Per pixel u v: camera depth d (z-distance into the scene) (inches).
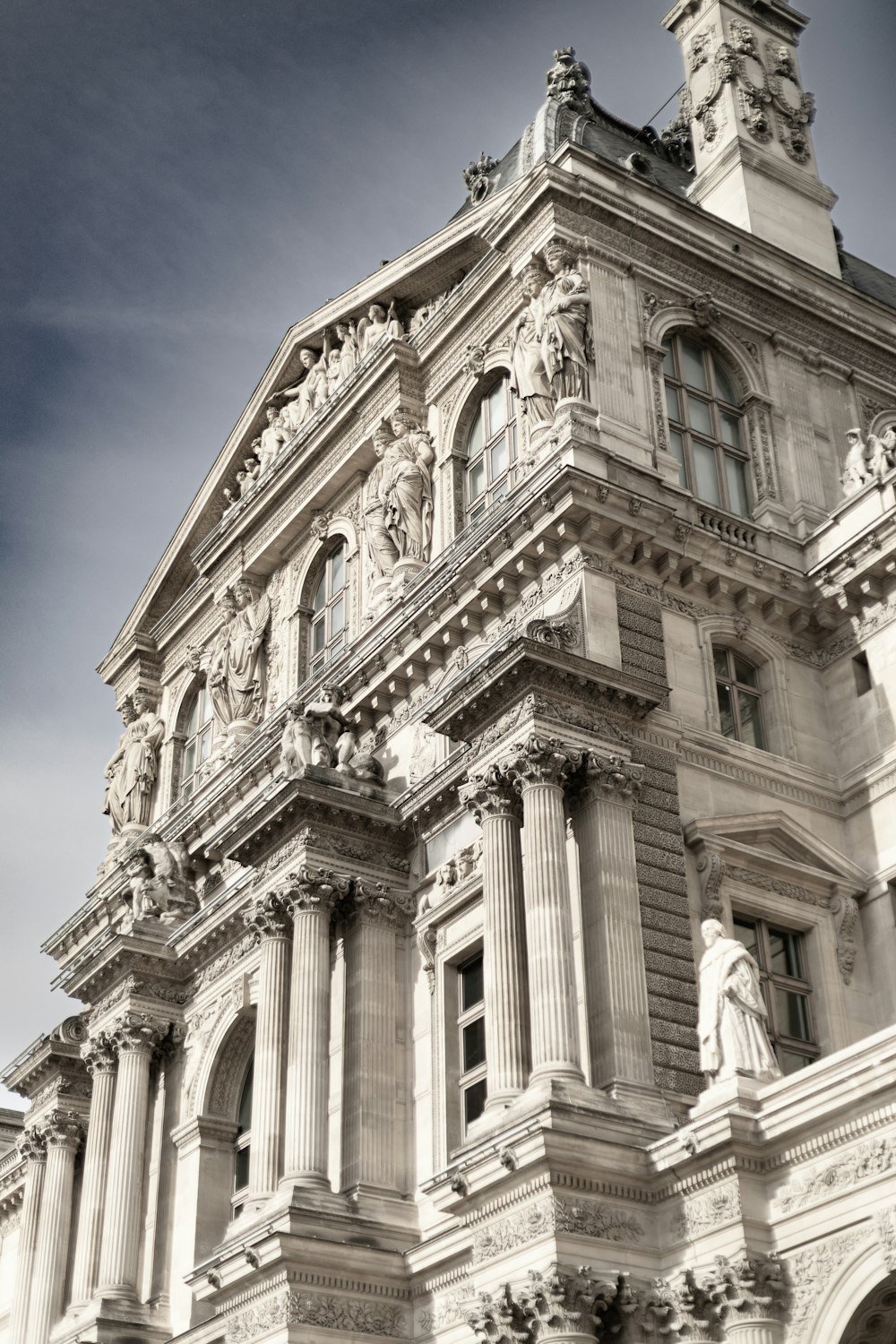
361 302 2074.3
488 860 1389.0
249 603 2159.2
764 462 1749.5
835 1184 1122.7
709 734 1515.7
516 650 1398.9
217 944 1863.9
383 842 1622.8
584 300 1678.2
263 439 2258.9
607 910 1348.4
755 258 1892.2
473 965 1534.2
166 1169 1827.0
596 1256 1189.7
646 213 1774.1
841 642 1633.9
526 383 1668.3
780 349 1840.6
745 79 2107.5
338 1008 1582.2
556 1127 1210.6
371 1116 1497.3
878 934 1491.1
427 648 1659.7
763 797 1524.4
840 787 1581.0
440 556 1737.2
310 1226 1402.6
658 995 1347.2
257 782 1927.9
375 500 1900.8
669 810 1443.2
